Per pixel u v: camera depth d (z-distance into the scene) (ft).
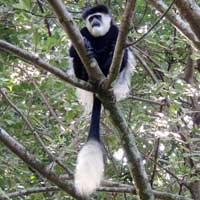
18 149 26.22
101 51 30.60
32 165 26.30
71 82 23.40
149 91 30.96
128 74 31.58
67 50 32.42
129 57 31.86
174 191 34.35
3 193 21.99
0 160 30.58
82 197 26.37
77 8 35.73
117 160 34.86
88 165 25.57
